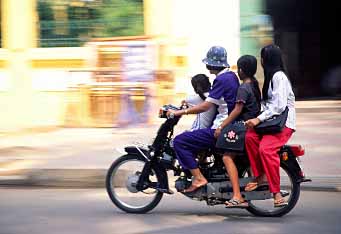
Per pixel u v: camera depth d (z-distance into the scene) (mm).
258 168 13266
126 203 14172
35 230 12852
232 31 23734
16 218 13789
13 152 20000
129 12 24219
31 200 15477
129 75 23391
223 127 13195
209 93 13523
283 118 13109
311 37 28859
